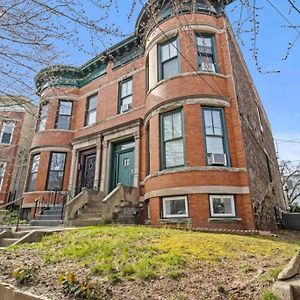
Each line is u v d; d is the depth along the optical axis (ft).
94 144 46.14
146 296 11.09
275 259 14.43
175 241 17.95
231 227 27.14
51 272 14.61
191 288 11.53
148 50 40.01
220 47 35.63
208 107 32.30
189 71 33.55
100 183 42.57
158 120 33.99
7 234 25.39
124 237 19.29
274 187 50.26
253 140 38.86
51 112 45.29
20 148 62.39
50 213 40.96
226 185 28.58
